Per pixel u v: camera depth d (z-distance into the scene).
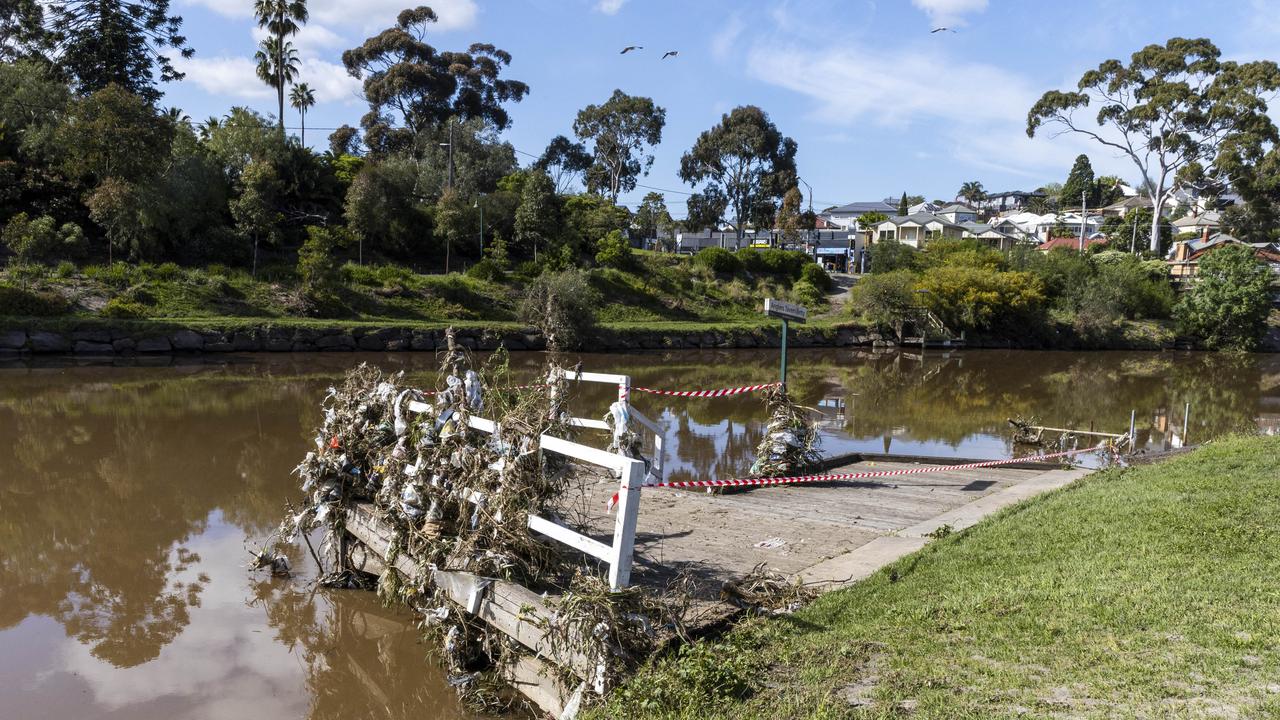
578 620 4.48
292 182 47.47
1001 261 56.25
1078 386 29.05
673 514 8.01
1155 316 55.44
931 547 6.56
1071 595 5.10
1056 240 92.25
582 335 39.19
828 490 9.44
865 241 81.62
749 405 20.25
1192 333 52.88
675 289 50.97
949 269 50.53
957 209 110.56
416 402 7.01
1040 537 6.59
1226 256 52.56
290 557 8.21
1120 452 13.04
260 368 26.59
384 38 65.75
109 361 27.30
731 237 91.56
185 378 23.41
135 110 36.41
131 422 15.90
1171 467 9.59
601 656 4.37
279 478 11.47
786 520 7.84
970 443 16.31
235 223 42.97
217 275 35.75
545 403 6.49
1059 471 10.94
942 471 10.87
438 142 61.28
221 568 7.92
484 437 6.19
